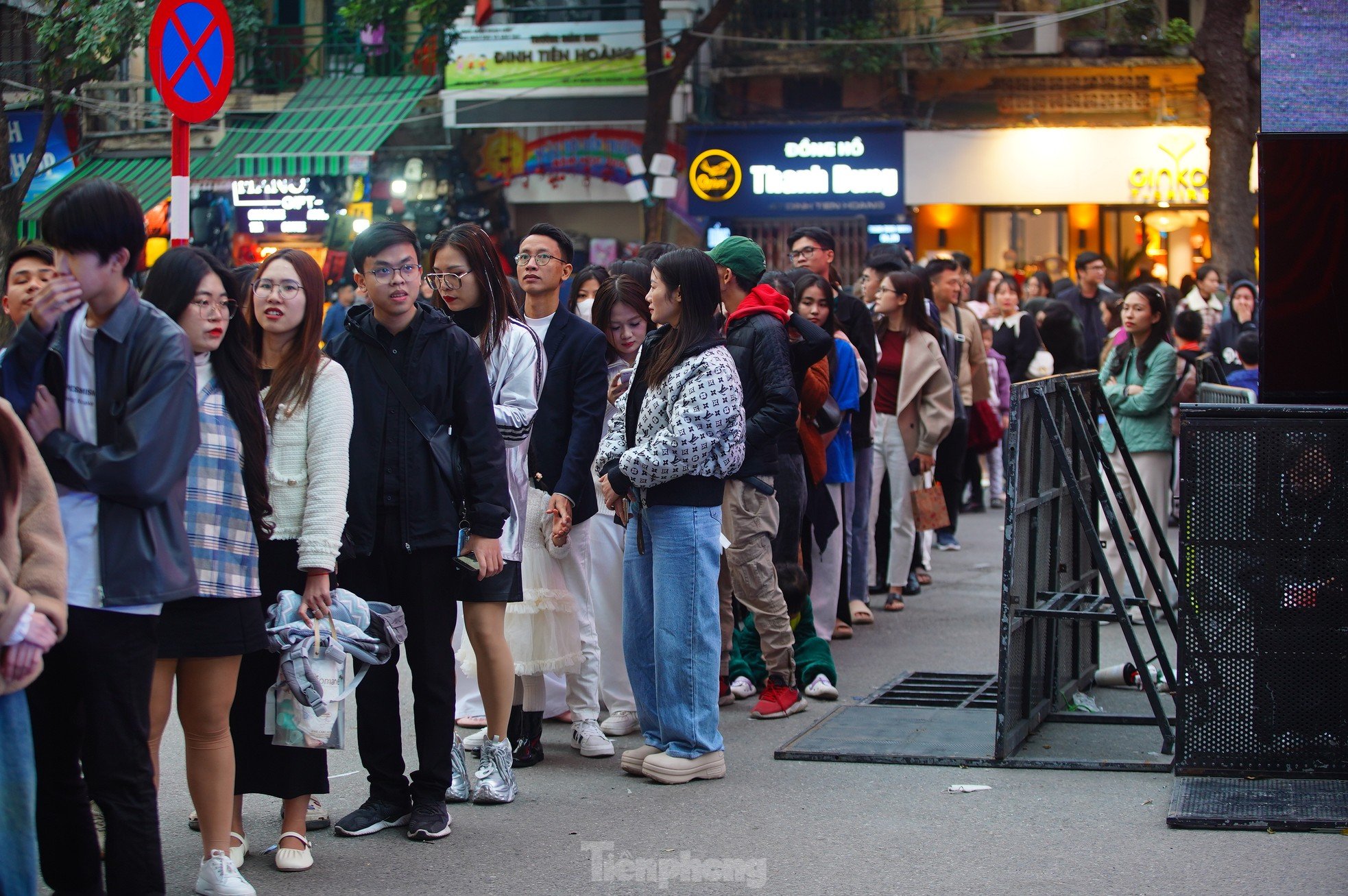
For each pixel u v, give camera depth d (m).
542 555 5.90
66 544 3.68
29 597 3.49
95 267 3.82
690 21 21.48
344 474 4.59
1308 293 5.59
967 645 8.20
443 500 4.91
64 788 4.02
